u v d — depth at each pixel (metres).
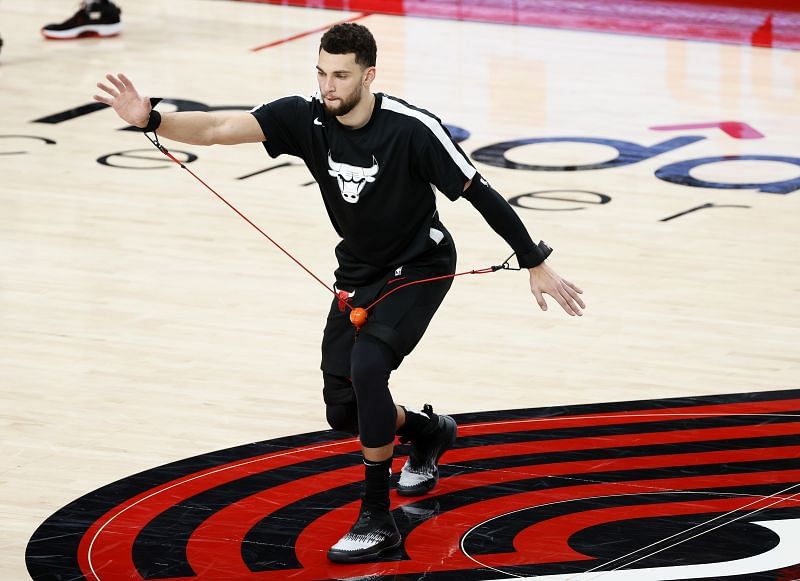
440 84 20.89
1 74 21.22
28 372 11.05
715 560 7.86
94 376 11.00
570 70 21.81
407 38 23.77
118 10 23.78
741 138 18.34
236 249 14.24
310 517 8.55
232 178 16.72
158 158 17.50
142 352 11.52
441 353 11.53
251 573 7.81
